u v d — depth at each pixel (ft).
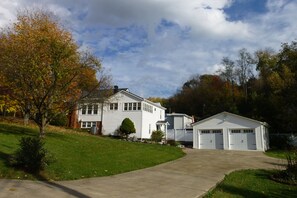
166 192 32.71
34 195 27.27
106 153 62.34
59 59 60.70
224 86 206.90
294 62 148.46
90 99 69.87
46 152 40.57
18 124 86.33
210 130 120.57
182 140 142.31
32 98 61.67
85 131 122.21
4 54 62.39
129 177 42.09
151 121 142.82
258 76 193.26
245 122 114.83
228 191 34.42
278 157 83.46
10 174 35.45
